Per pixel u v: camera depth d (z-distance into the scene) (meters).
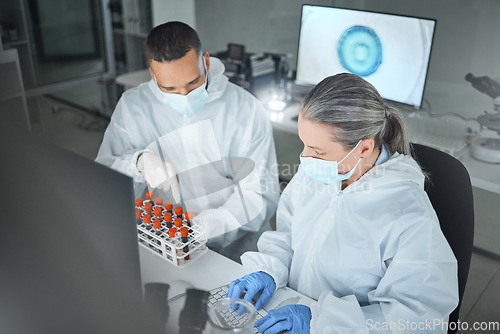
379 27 2.12
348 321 0.93
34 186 0.48
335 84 0.92
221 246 1.46
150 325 0.55
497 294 2.02
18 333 0.52
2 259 0.50
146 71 2.92
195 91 1.40
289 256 1.21
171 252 1.15
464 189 1.10
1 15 3.70
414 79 2.10
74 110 3.99
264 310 1.04
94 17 4.25
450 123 2.15
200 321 0.86
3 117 0.51
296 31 2.98
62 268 0.50
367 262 1.01
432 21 1.94
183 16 3.65
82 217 0.47
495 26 2.18
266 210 1.55
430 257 0.92
